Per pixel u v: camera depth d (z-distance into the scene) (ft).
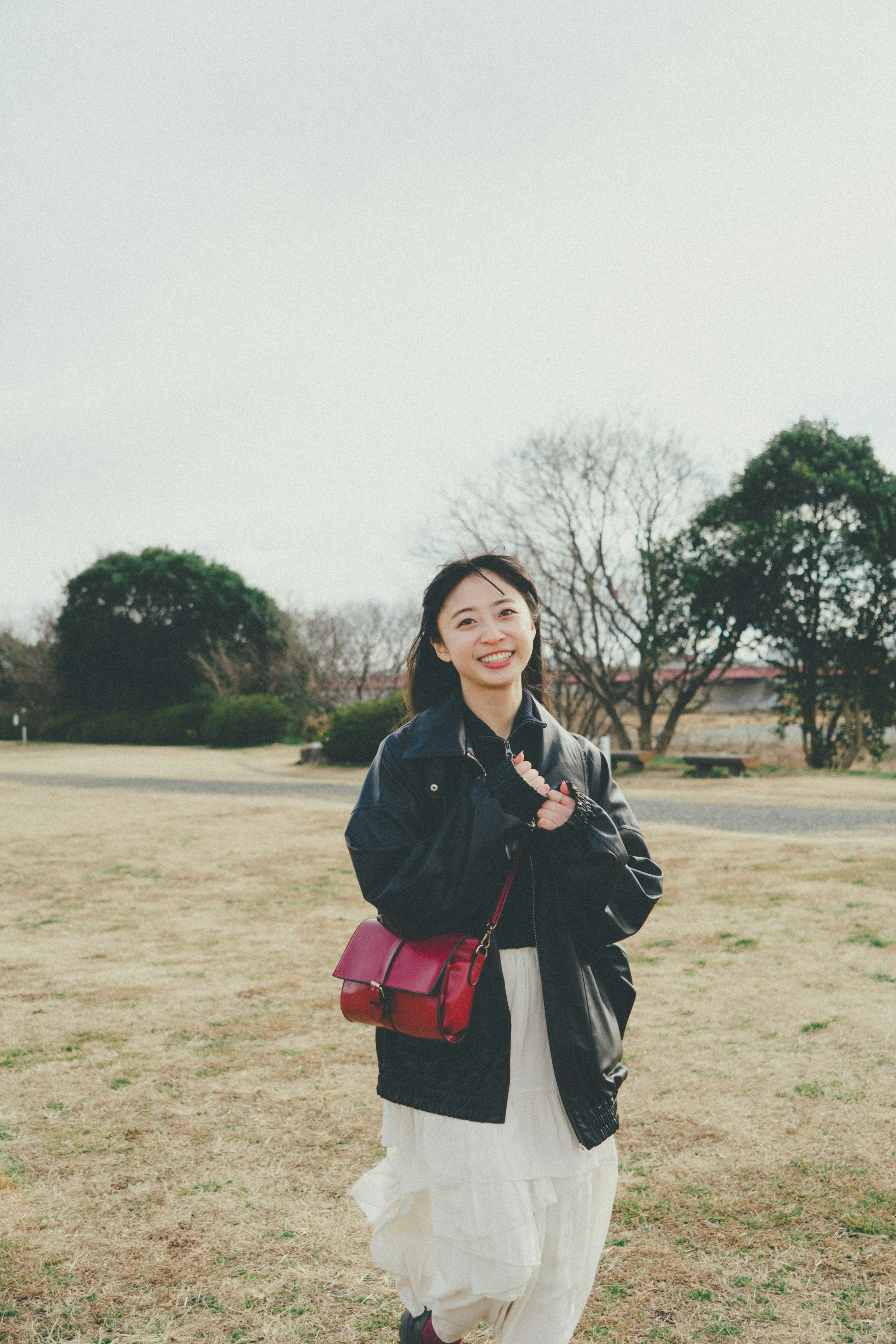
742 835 30.42
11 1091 11.32
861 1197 8.27
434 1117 4.95
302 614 129.39
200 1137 9.98
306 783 58.95
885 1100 10.24
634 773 62.13
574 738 5.77
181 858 29.27
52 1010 14.48
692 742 88.48
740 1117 10.02
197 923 20.49
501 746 5.47
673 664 76.07
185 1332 6.70
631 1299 6.97
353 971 5.12
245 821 38.70
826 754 67.15
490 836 4.76
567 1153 5.03
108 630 127.95
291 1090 11.22
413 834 5.12
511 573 5.69
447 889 4.79
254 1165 9.32
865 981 14.40
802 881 22.18
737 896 20.97
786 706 69.82
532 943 5.19
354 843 5.10
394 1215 5.39
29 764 79.20
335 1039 13.04
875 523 61.57
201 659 122.21
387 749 5.41
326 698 121.80
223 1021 13.88
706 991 14.32
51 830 35.94
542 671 6.26
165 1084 11.48
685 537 68.80
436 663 6.05
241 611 127.54
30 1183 9.02
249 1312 6.93
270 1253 7.74
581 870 4.79
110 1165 9.37
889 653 64.85
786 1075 11.06
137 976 16.34
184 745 115.34
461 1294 4.90
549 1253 5.01
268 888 24.44
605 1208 5.47
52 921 20.79
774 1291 7.00
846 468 64.13
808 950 16.28
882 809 37.76
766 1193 8.44
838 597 65.05
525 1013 5.08
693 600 67.36
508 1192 4.73
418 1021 4.77
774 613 65.72
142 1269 7.52
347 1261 7.60
